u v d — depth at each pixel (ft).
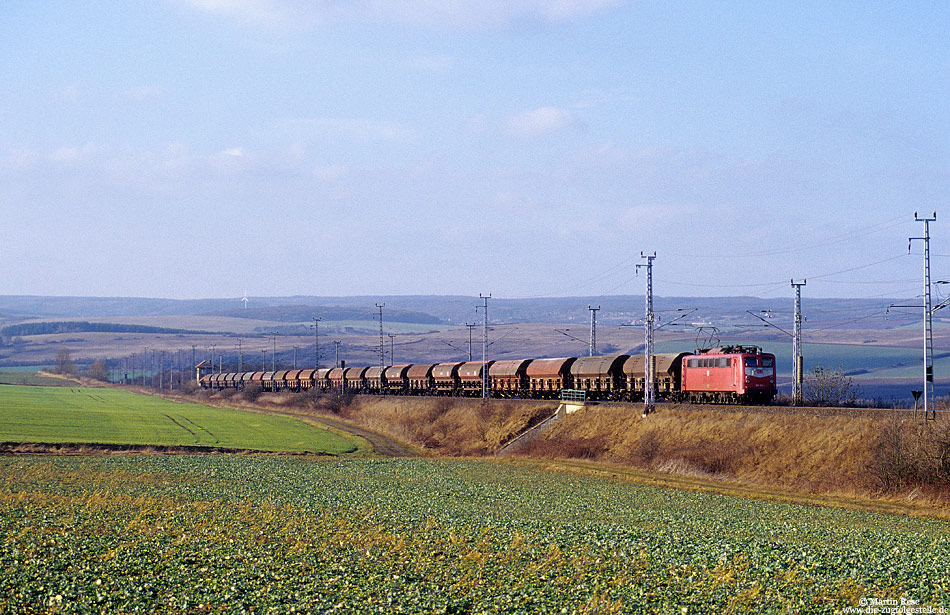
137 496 169.27
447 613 83.92
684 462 213.05
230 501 164.55
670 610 83.20
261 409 500.33
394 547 113.09
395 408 386.93
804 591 90.22
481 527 131.54
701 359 254.68
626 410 258.16
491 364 369.71
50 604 84.12
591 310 343.05
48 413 425.69
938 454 163.22
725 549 112.06
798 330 243.60
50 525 128.77
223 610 83.71
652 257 253.24
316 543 116.16
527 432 285.02
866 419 185.57
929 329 187.93
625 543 117.19
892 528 136.87
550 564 103.81
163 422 396.57
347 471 229.25
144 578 95.25
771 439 202.39
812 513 152.25
